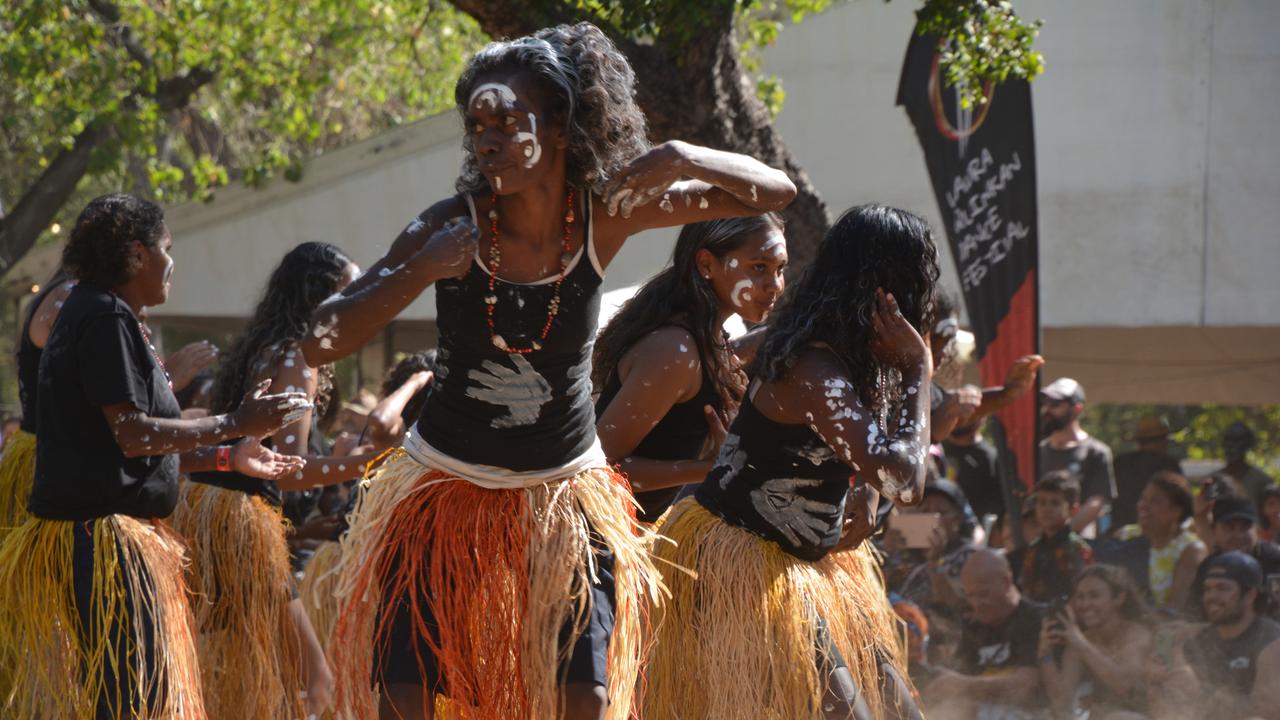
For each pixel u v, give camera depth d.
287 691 10.88
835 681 8.10
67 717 8.78
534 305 6.41
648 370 8.47
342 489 15.42
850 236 7.91
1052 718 14.70
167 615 8.99
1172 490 16.30
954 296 11.55
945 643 15.80
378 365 28.34
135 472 9.08
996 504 18.98
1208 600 14.28
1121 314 20.78
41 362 9.11
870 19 21.70
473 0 14.54
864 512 8.74
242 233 24.45
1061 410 19.86
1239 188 20.39
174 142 43.09
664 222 6.66
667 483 8.62
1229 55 20.36
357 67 36.34
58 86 30.84
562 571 6.63
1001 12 15.38
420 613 6.64
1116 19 20.67
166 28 30.34
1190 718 14.14
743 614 7.95
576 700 6.68
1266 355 26.91
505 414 6.59
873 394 7.86
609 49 6.43
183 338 37.41
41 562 8.88
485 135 6.07
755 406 8.10
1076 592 15.02
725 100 15.57
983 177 17.47
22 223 33.25
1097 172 20.81
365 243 24.12
